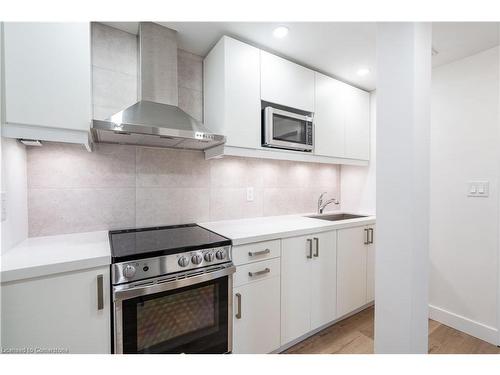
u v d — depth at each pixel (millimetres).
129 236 1521
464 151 2010
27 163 1414
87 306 1059
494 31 1646
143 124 1392
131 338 1132
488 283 1894
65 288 1018
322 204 2865
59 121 1146
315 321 1890
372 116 2707
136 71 1714
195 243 1348
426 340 1219
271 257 1636
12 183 1211
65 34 1164
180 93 1917
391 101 1204
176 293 1253
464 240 2016
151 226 1800
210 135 1568
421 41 1161
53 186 1491
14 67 1059
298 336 1779
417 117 1143
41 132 1128
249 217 2295
